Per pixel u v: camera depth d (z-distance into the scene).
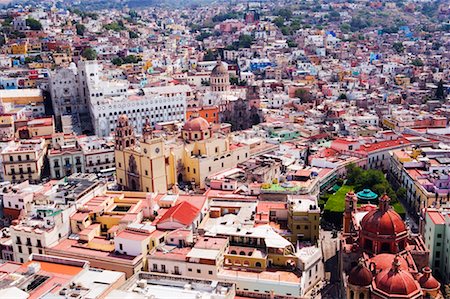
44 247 148.62
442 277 153.12
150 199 160.12
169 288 117.44
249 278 132.50
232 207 171.62
